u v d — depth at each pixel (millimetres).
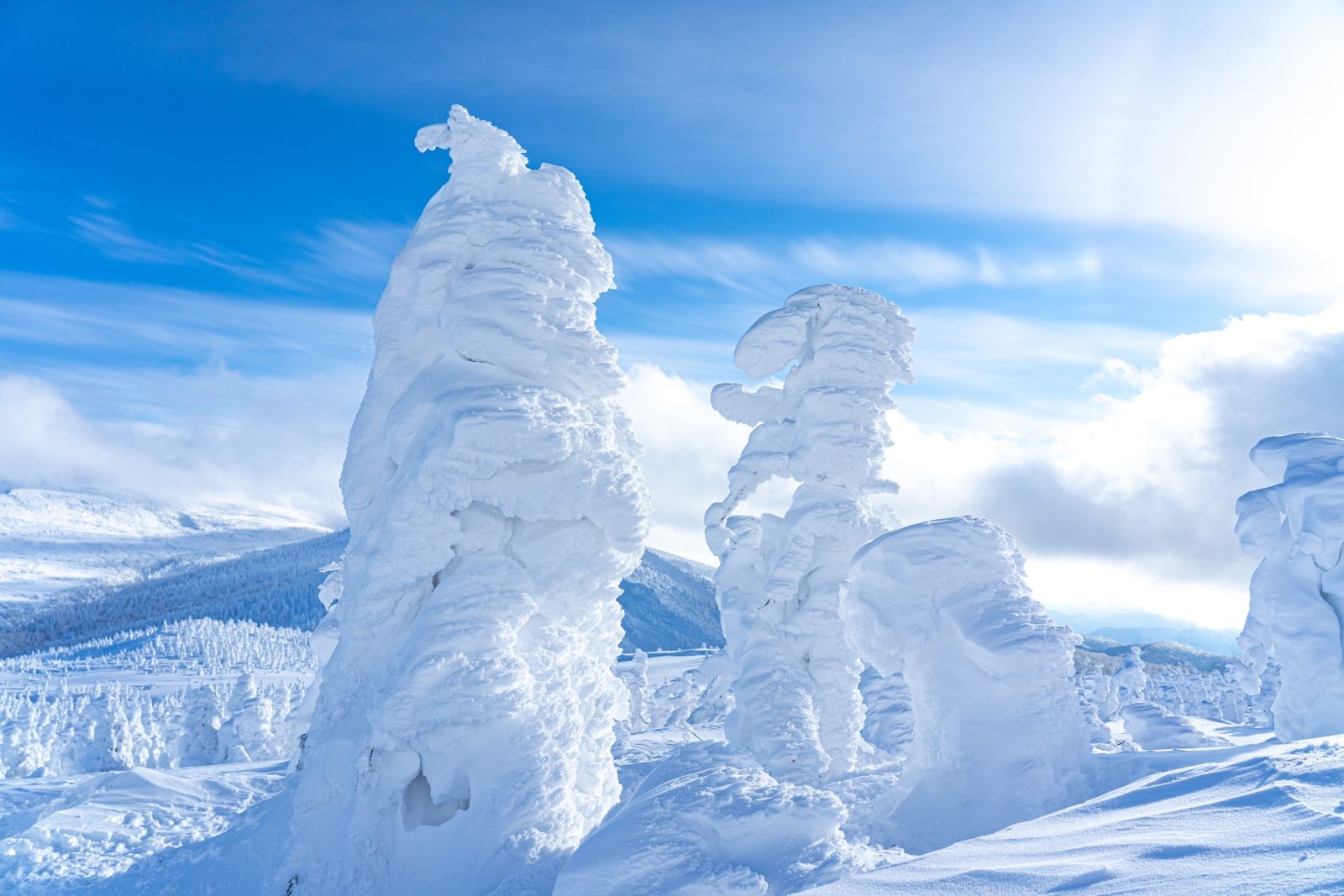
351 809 14258
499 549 15625
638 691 61281
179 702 104938
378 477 16797
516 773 13844
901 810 14250
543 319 16781
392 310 17250
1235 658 63188
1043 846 7832
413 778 14367
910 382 24688
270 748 49906
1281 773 8203
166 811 22188
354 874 13609
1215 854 6223
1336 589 20797
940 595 15336
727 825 9680
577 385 17109
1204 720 32438
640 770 24250
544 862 12734
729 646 24297
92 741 49344
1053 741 13797
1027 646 14023
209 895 15273
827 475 23688
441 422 15484
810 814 9789
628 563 16781
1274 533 22047
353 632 15258
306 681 134125
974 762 14023
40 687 144375
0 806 25344
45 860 18703
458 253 17125
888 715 28688
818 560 23781
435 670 14133
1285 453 22750
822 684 22812
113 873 17641
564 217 17812
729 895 8891
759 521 24953
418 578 15156
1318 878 5125
